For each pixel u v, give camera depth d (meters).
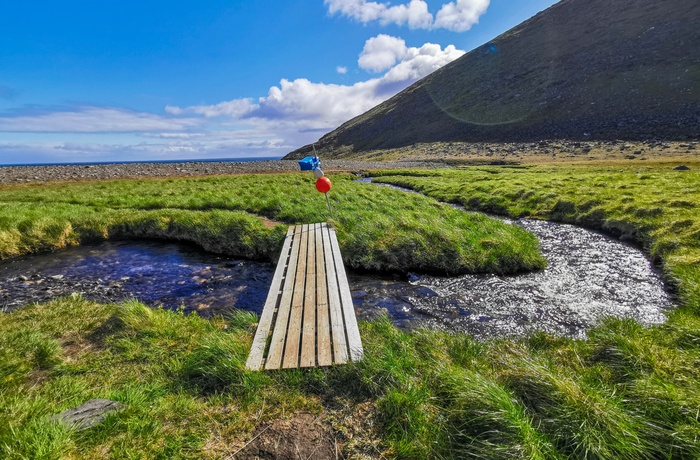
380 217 15.60
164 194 23.98
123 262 13.33
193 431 4.40
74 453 3.87
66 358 6.21
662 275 10.66
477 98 108.19
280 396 5.04
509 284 10.81
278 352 6.01
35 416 4.40
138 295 10.30
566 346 6.72
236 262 13.37
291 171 40.62
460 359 6.15
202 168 43.59
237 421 4.61
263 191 24.08
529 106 85.38
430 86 145.25
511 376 5.30
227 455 4.07
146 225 16.69
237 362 5.66
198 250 14.85
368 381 5.18
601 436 4.10
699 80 60.53
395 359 5.75
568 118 71.50
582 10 116.44
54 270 12.48
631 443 4.03
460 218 16.55
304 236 13.66
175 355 6.27
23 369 5.75
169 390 5.31
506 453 3.89
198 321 7.89
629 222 14.88
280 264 10.88
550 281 10.91
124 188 27.28
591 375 5.57
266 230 14.77
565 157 50.66
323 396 5.09
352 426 4.54
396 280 11.41
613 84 74.00
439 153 80.94
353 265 12.50
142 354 6.28
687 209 14.38
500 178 31.70
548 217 18.98
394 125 134.25
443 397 5.05
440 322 8.52
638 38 84.00
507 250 12.39
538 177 29.64
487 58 130.25
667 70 68.31
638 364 5.52
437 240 12.92
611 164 38.31
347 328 6.70
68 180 32.81
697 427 4.11
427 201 21.06
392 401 4.82
